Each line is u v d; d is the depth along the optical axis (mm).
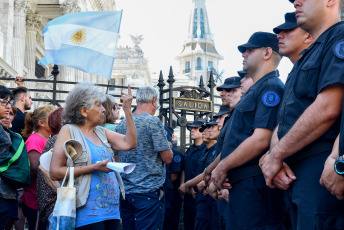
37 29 33969
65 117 4730
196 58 152875
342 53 3416
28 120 7613
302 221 3592
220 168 4848
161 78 12625
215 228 7793
